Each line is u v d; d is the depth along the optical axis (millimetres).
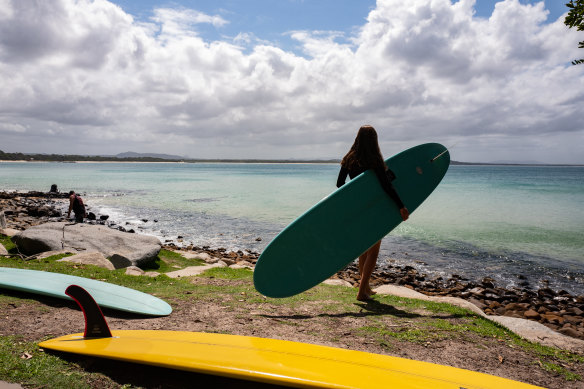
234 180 57156
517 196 29344
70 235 8000
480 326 3344
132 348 2035
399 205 3656
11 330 2527
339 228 3533
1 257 5781
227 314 3303
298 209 21938
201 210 21688
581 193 32031
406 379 1704
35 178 54000
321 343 2689
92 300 2256
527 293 8156
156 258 8336
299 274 3377
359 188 3646
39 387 1820
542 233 14406
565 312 6840
